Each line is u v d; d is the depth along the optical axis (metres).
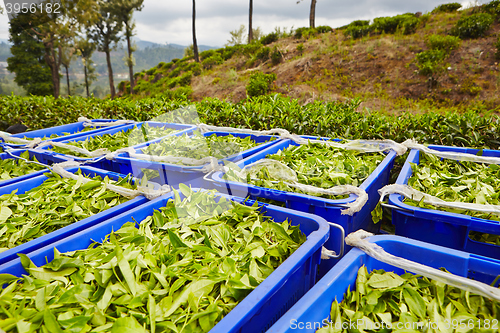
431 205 1.64
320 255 1.31
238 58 22.47
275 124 4.11
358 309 1.09
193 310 1.02
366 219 2.05
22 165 2.69
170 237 1.36
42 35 20.05
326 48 17.08
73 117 6.01
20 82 32.28
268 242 1.46
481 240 1.57
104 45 27.33
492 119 3.19
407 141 2.64
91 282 1.15
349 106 4.58
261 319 0.99
